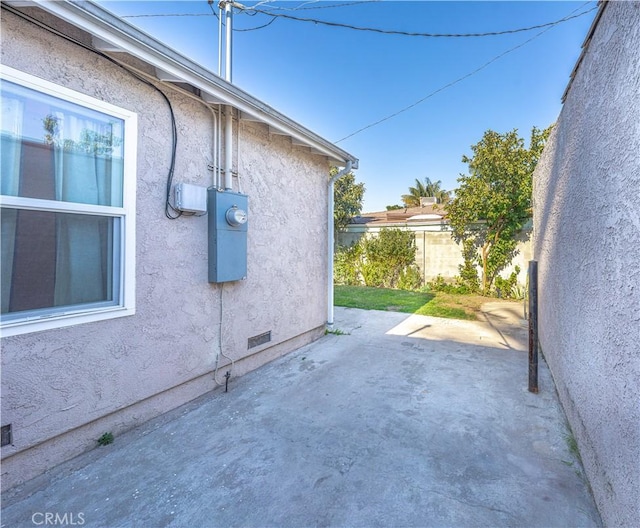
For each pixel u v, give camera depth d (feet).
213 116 10.86
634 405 4.76
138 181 8.66
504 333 18.93
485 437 8.45
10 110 6.35
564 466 7.29
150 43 7.68
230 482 6.78
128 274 8.45
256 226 13.01
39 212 6.88
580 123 8.34
